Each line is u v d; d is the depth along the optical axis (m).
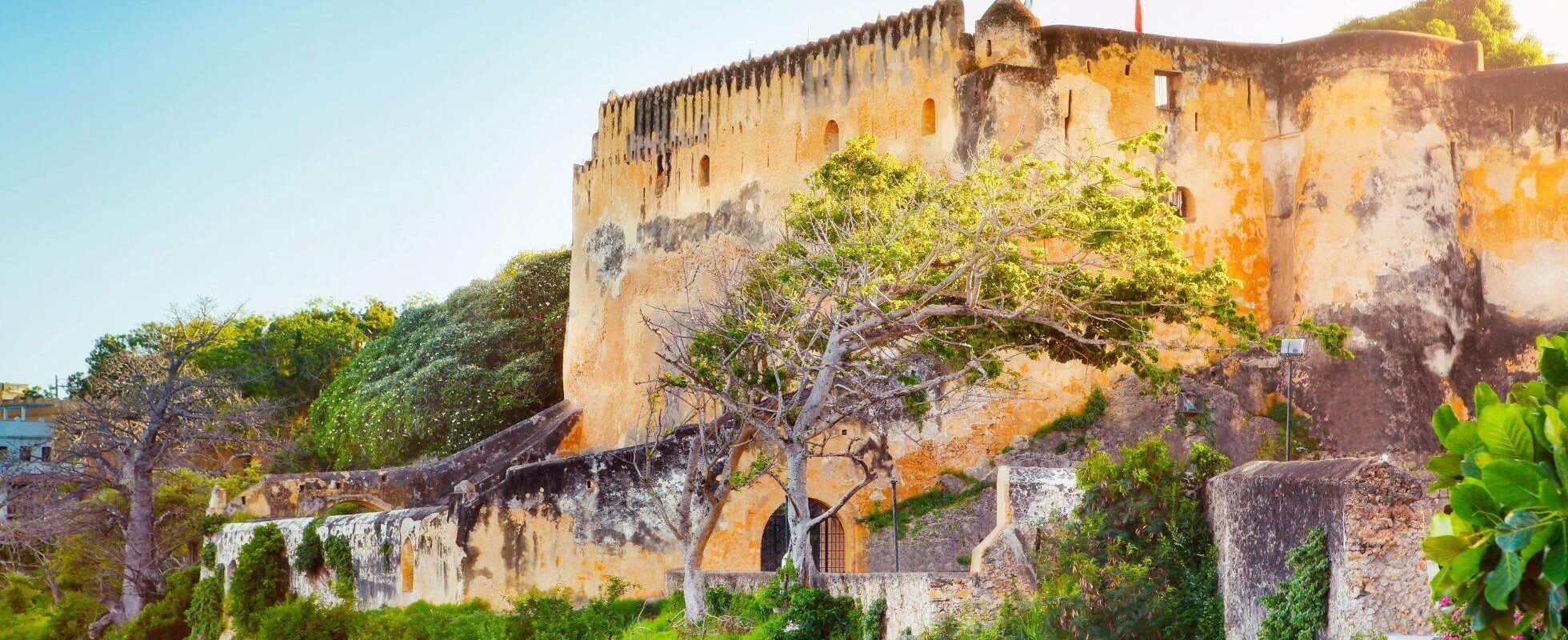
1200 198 37.69
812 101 40.84
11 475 51.72
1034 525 25.50
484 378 49.72
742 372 30.22
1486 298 37.91
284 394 67.50
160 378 53.22
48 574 50.12
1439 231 36.81
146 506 48.28
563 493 34.62
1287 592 20.56
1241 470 22.97
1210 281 28.64
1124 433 35.53
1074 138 36.34
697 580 30.56
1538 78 38.12
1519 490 10.45
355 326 72.06
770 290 30.91
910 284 28.25
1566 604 10.73
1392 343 36.16
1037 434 35.59
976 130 36.47
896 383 31.91
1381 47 37.41
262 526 41.84
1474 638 11.88
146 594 47.53
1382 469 19.67
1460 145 38.03
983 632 24.17
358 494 45.19
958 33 37.47
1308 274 37.22
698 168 44.31
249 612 40.66
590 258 48.34
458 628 32.69
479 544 34.66
